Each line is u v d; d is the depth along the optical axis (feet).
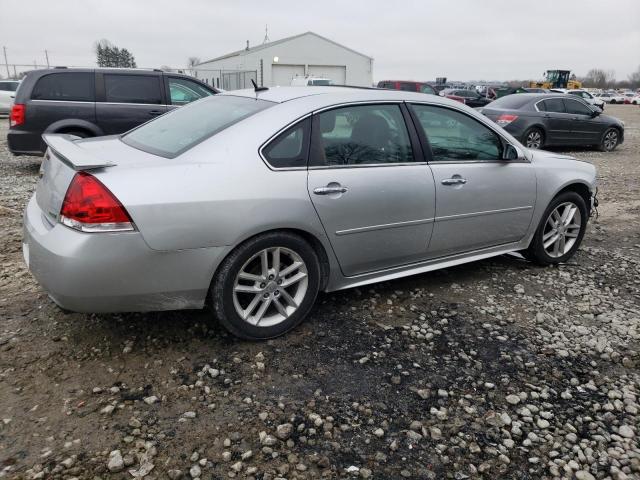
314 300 10.86
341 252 10.96
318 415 8.31
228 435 7.79
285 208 9.78
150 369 9.29
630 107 157.69
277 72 130.21
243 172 9.48
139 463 7.18
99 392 8.61
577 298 13.23
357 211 10.82
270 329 10.28
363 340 10.62
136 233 8.51
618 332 11.47
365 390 9.01
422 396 8.92
